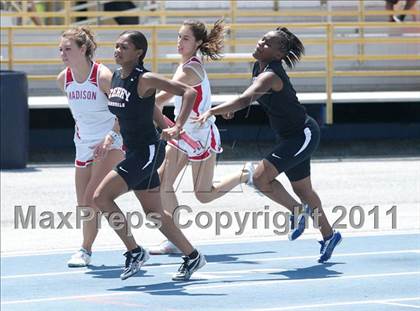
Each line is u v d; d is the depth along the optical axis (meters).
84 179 29.17
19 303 25.45
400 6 61.59
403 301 24.38
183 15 62.16
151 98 25.11
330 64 55.69
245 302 24.59
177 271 27.84
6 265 30.42
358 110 55.81
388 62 56.88
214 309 23.98
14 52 61.00
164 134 24.73
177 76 29.12
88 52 28.11
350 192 39.91
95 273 28.91
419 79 40.88
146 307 24.39
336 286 26.19
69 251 32.47
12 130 50.06
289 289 25.94
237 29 58.88
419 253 30.12
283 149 27.45
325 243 28.86
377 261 29.06
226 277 27.58
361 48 58.94
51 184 45.06
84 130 28.64
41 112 57.12
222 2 66.75
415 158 39.69
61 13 62.16
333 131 56.34
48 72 61.12
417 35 42.69
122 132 25.56
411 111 49.22
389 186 40.25
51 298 25.89
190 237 33.47
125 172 25.30
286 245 32.16
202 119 26.27
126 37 24.94
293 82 58.88
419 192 38.41
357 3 66.12
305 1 66.69
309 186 28.36
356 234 33.16
